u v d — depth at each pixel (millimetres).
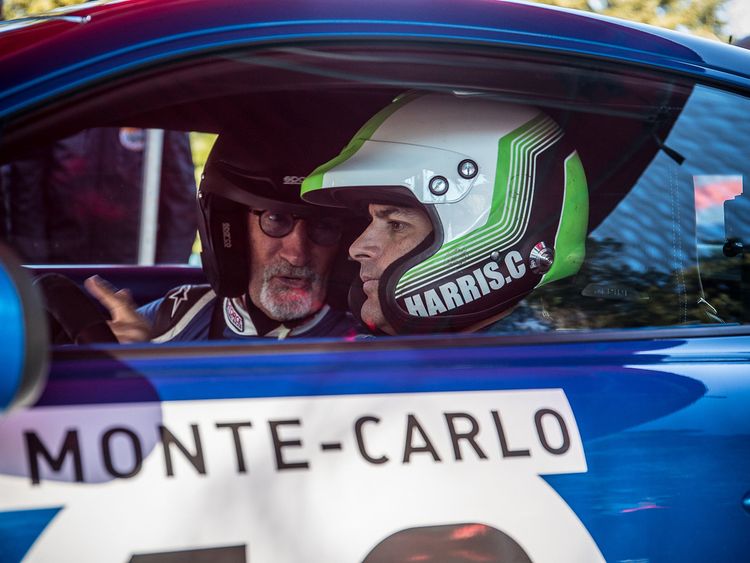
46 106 1344
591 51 1629
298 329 1828
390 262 1672
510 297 1672
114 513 1225
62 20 1482
